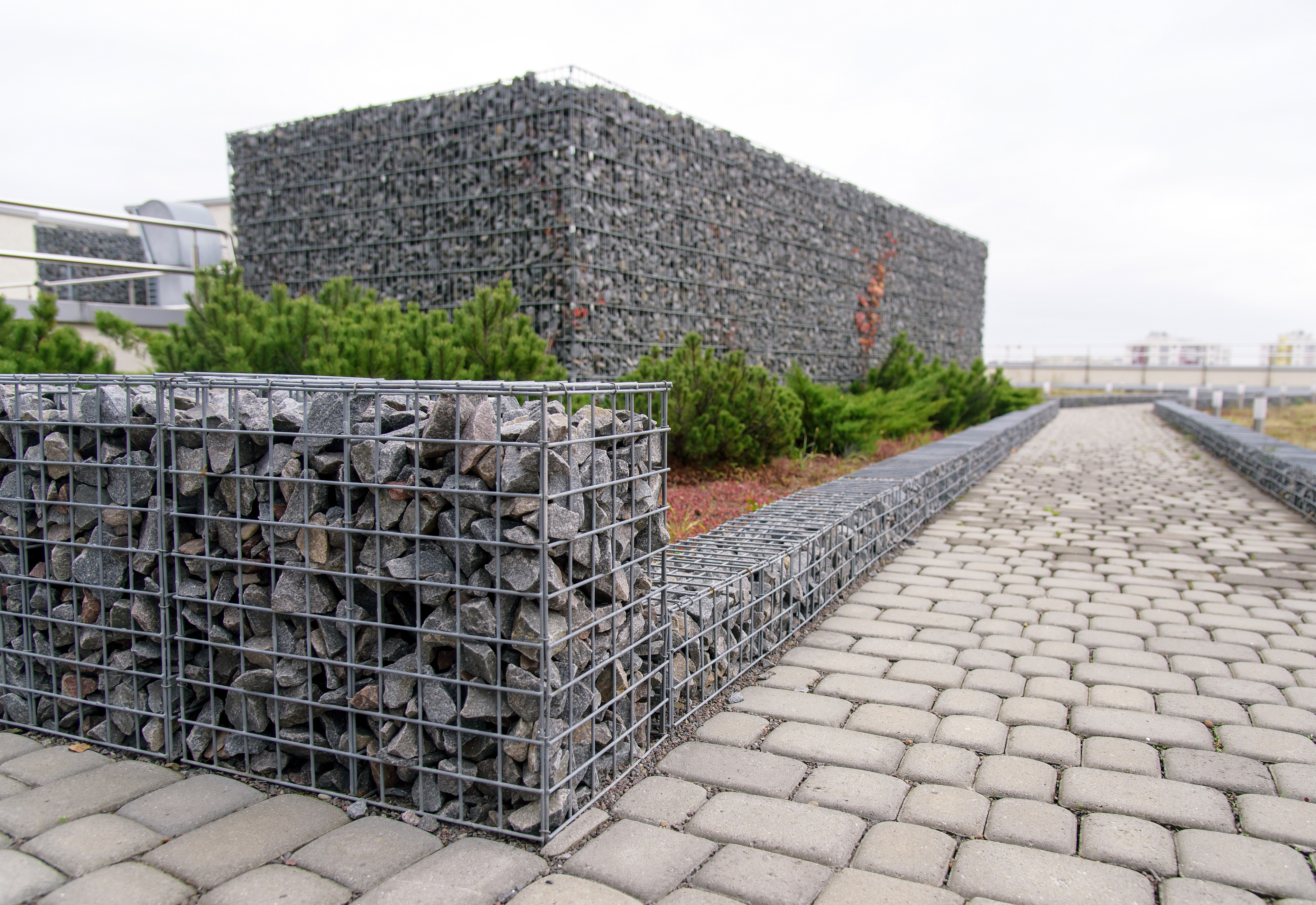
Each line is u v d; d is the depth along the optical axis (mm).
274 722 2594
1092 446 13695
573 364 9016
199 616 2666
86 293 12312
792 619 4070
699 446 7539
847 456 9695
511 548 2193
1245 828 2312
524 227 9258
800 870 2113
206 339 5617
